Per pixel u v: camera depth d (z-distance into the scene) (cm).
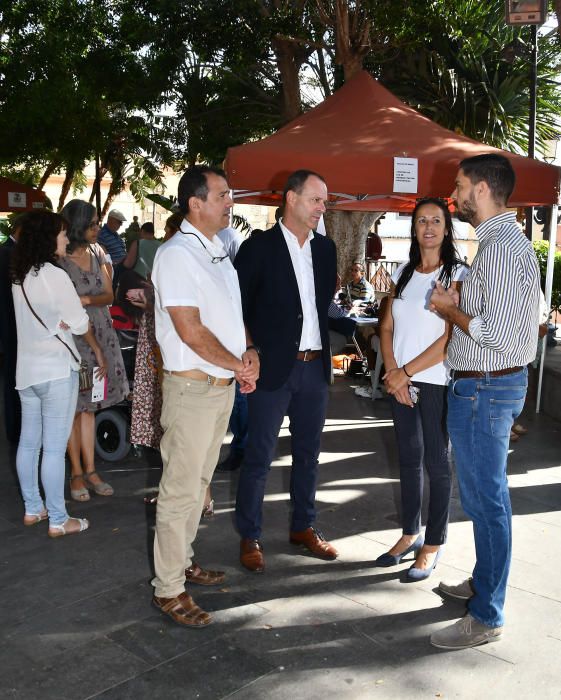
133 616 329
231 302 318
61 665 292
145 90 1470
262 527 432
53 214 395
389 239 2180
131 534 420
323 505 468
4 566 379
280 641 310
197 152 1576
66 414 406
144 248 489
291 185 363
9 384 477
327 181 523
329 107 622
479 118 1192
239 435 524
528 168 548
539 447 604
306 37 1127
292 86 1245
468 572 374
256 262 363
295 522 401
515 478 526
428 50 1193
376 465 549
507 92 1176
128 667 291
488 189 291
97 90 1502
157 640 310
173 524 319
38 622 324
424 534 405
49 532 417
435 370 352
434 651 304
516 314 279
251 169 519
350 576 370
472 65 1180
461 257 369
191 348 300
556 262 878
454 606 341
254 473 377
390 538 418
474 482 302
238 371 308
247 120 1486
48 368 396
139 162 2002
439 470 360
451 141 567
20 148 1606
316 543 395
